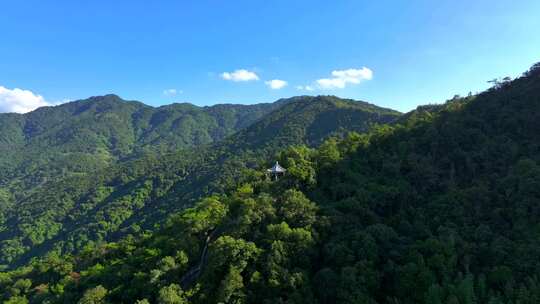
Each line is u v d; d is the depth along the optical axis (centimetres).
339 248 4309
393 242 4509
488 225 4575
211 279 4225
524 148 5738
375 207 5284
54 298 4831
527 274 3712
